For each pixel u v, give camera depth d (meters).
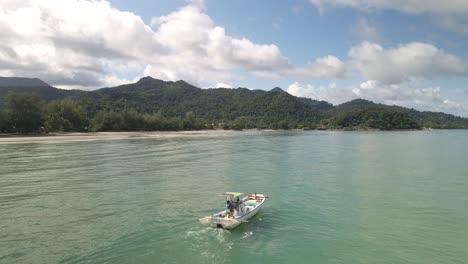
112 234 22.98
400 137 169.00
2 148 78.31
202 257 19.59
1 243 21.20
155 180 42.25
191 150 82.56
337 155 74.75
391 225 25.67
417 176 47.16
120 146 89.06
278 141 125.19
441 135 198.88
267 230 24.30
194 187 38.31
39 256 19.39
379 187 39.28
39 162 56.38
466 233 24.11
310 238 22.84
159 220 26.06
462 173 50.00
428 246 21.73
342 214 28.42
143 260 19.09
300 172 49.62
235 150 84.25
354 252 20.67
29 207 29.25
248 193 35.56
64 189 36.44
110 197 33.09
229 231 23.78
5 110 126.69
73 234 22.92
